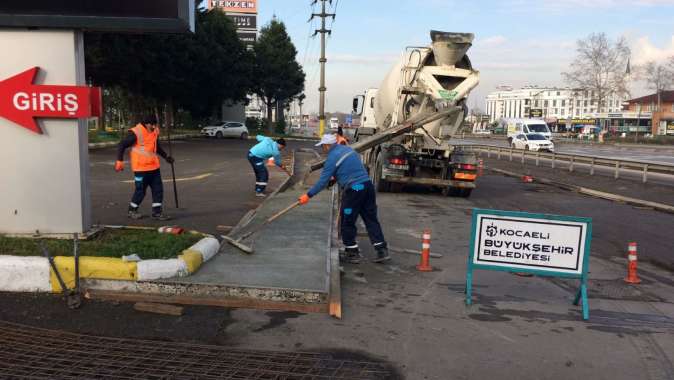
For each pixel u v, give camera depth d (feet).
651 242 30.17
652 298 19.97
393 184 48.80
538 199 48.06
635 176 69.00
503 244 18.12
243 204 35.14
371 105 64.85
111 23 20.39
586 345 15.11
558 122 336.08
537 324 16.67
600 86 255.29
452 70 45.75
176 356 13.34
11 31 20.06
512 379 12.84
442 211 39.58
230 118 205.67
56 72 20.38
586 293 18.48
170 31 21.56
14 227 20.93
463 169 46.80
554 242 17.84
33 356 13.07
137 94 110.52
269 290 17.01
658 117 268.62
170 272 17.52
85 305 16.25
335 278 18.92
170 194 39.40
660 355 14.57
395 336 15.20
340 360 13.47
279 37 192.13
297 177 55.47
